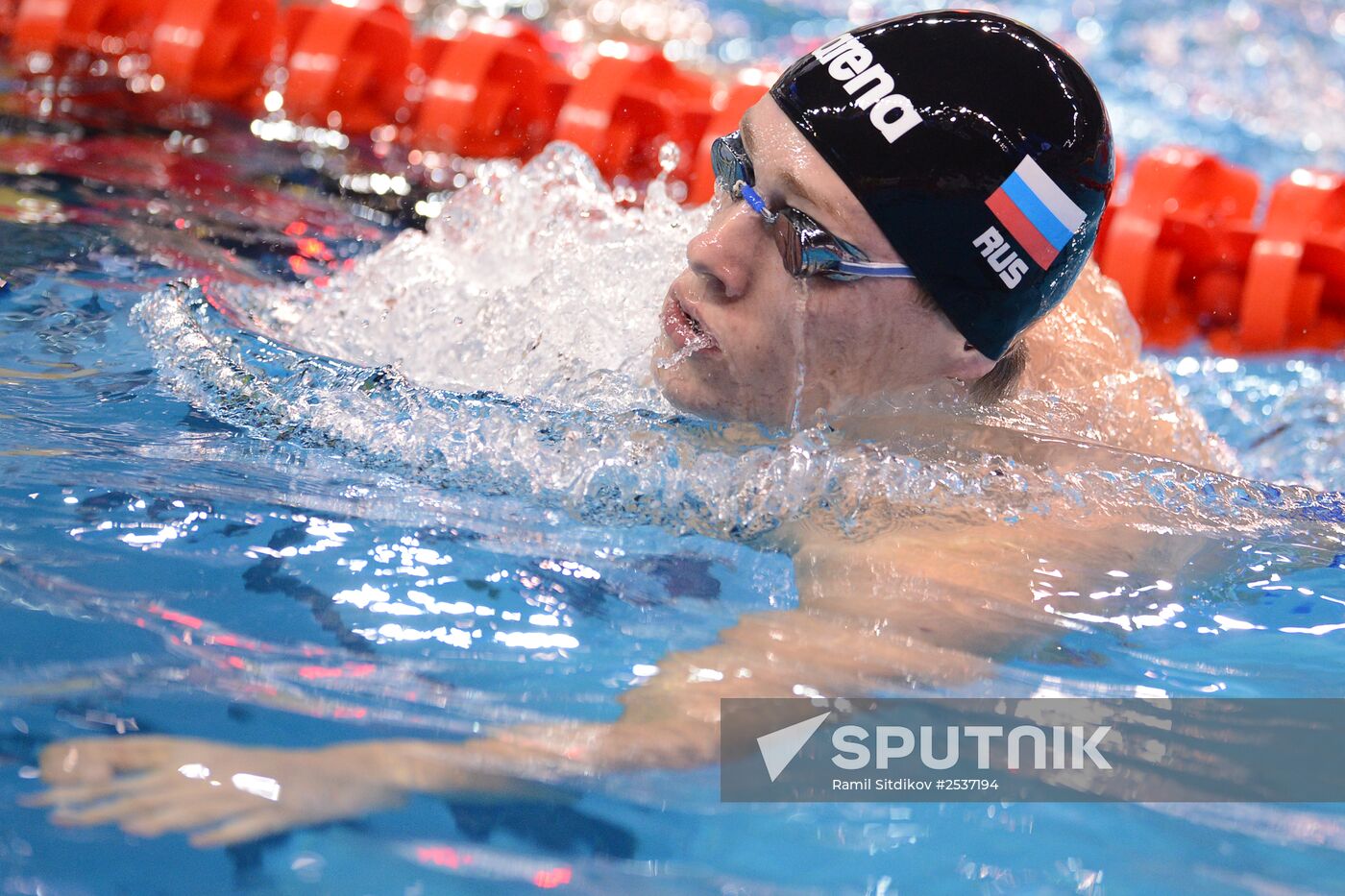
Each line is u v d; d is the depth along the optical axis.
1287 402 7.98
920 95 4.73
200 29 10.46
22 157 8.51
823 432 5.21
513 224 7.16
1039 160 4.82
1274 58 16.61
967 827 3.44
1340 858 3.41
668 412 5.37
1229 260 9.56
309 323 6.35
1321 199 9.69
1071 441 5.53
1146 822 3.50
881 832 3.36
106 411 5.17
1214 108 15.27
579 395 5.53
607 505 4.92
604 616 4.25
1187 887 3.27
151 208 7.93
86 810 3.12
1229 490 5.58
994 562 4.70
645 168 10.34
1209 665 4.29
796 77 4.90
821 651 4.13
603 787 3.44
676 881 3.14
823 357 4.99
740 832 3.34
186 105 10.16
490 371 5.84
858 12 17.53
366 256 7.54
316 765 3.38
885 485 5.00
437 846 3.16
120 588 4.04
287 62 10.79
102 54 10.55
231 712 3.54
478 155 10.18
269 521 4.52
